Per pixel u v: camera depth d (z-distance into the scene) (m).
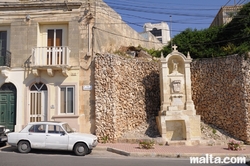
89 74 16.45
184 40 20.44
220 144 14.88
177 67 16.98
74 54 16.58
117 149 13.04
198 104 17.81
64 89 16.52
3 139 13.00
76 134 12.20
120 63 16.92
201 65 17.97
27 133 12.15
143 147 13.52
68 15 16.86
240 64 15.96
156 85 18.58
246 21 18.17
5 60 16.55
